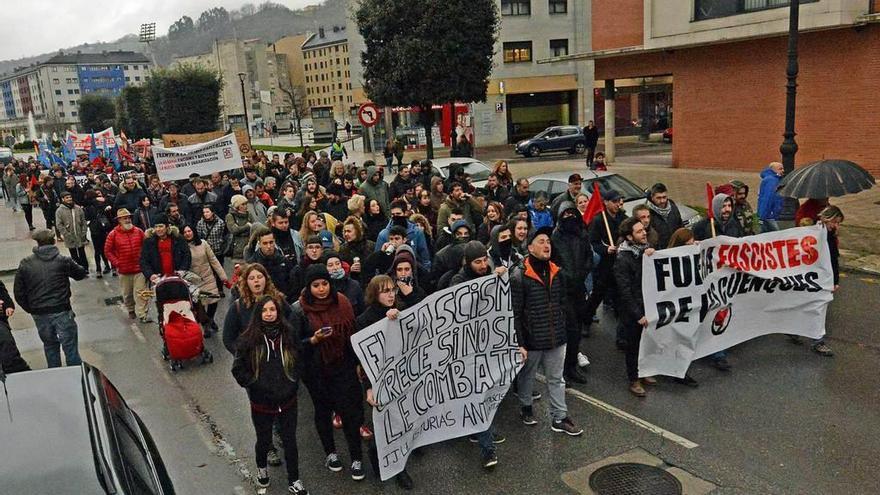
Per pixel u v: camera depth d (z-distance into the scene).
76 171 25.30
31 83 191.00
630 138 45.84
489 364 6.13
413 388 5.82
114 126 82.06
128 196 14.38
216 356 9.12
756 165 22.12
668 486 5.44
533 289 6.16
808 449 5.88
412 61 24.83
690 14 22.17
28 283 7.79
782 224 11.14
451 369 5.98
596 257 8.53
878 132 18.91
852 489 5.28
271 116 115.38
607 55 25.36
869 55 18.72
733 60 22.22
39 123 151.50
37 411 3.62
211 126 57.00
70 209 13.99
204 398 7.74
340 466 5.98
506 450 6.18
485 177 17.20
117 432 3.76
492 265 7.72
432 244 9.24
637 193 12.91
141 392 8.00
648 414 6.69
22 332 10.70
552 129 36.16
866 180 8.47
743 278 7.71
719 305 7.55
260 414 5.50
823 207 9.13
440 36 24.89
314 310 5.58
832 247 8.00
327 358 5.58
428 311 5.78
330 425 5.91
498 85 46.28
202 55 157.50
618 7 25.50
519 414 6.87
